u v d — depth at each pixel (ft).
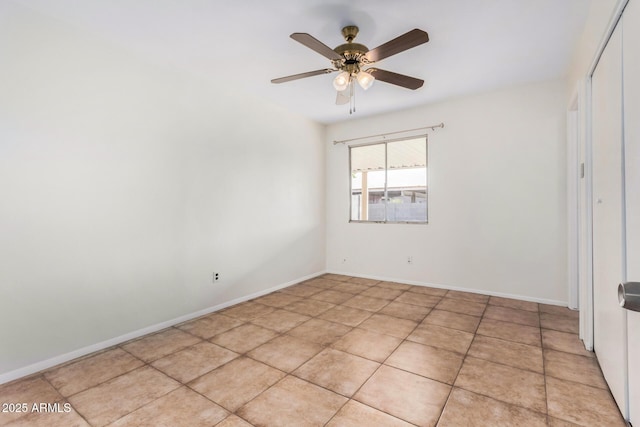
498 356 7.31
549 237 11.12
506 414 5.30
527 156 11.43
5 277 6.46
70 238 7.39
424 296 12.17
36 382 6.42
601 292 6.56
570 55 9.06
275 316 10.17
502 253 11.97
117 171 8.22
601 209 6.45
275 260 13.30
